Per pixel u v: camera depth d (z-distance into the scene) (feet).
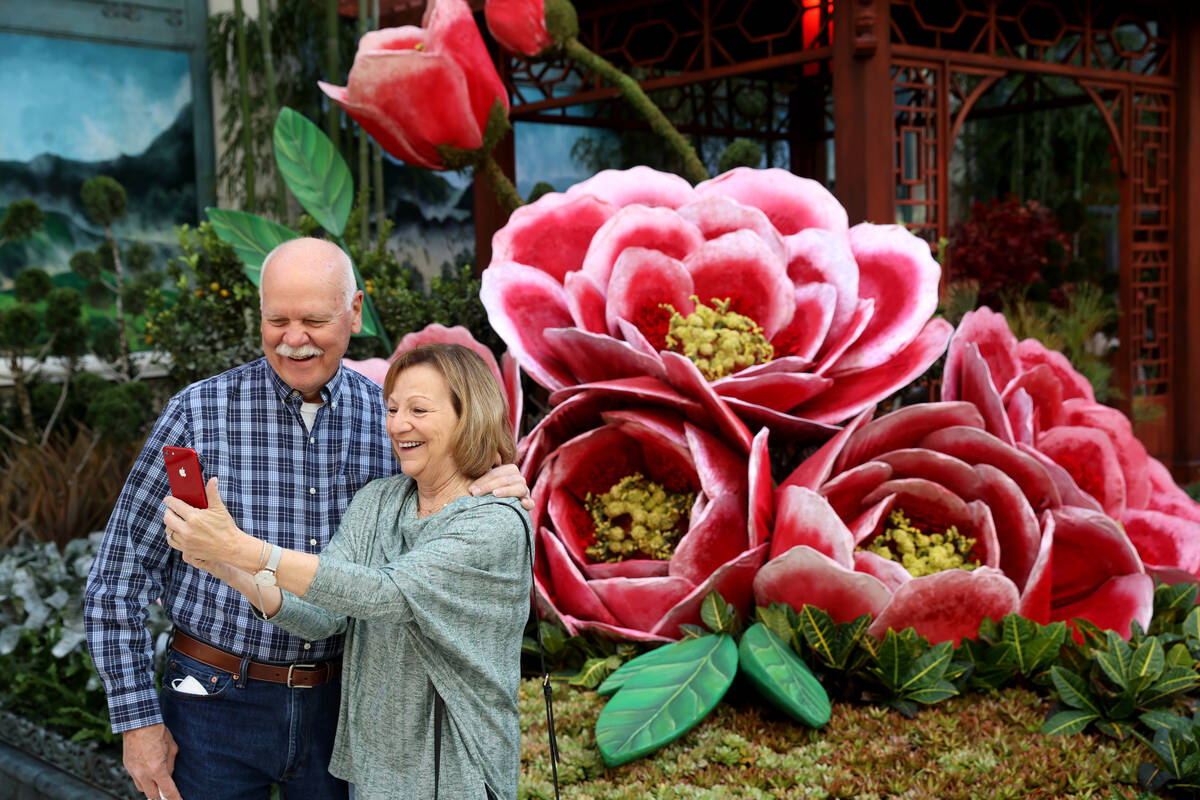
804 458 11.39
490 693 5.44
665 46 25.95
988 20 17.35
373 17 21.38
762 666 8.82
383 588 4.99
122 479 15.83
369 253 17.26
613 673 9.57
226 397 6.18
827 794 7.89
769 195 11.64
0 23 22.12
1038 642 9.09
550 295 11.37
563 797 8.04
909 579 9.18
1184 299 21.58
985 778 7.93
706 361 10.58
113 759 10.14
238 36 23.44
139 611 6.04
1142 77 20.67
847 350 10.75
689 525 10.43
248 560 4.78
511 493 5.54
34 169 22.89
